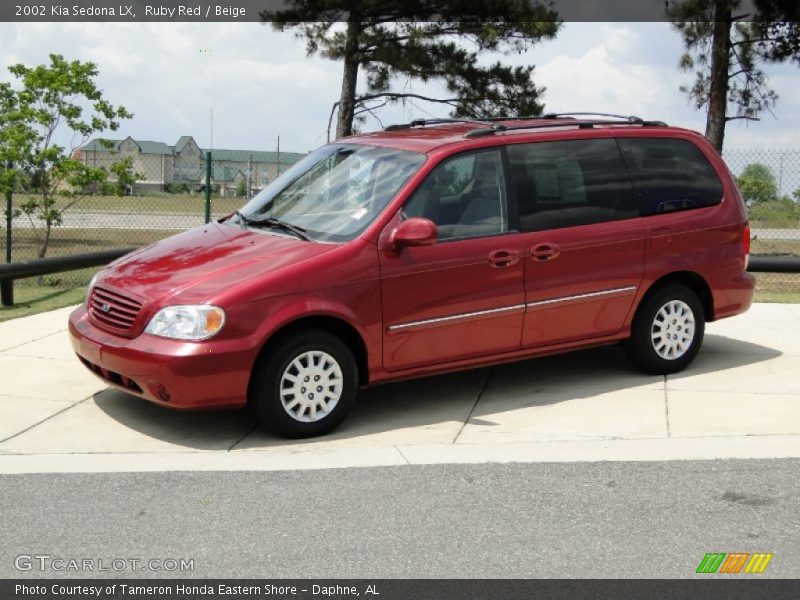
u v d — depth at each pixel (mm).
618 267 7367
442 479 5578
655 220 7547
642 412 6871
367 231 6469
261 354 6164
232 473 5668
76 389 7375
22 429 6457
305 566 4453
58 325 9648
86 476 5605
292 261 6262
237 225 7137
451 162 6820
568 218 7172
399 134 7457
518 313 6965
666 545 4691
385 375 6578
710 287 7863
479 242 6777
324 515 5047
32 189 18562
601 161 7434
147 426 6570
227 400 6035
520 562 4496
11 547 4656
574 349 7395
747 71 19469
